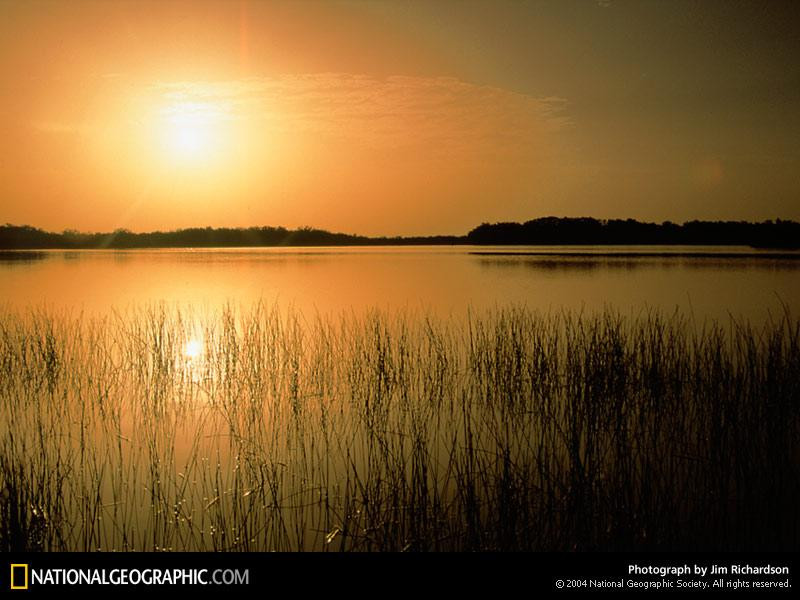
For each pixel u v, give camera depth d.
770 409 6.22
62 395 7.70
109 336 10.91
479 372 8.31
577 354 7.96
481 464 5.48
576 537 4.51
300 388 7.90
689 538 4.47
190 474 5.45
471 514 4.55
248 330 10.86
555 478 5.11
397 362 8.80
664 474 5.34
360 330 11.02
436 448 5.98
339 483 5.29
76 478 5.30
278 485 5.23
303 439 6.23
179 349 9.77
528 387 7.73
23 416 6.94
